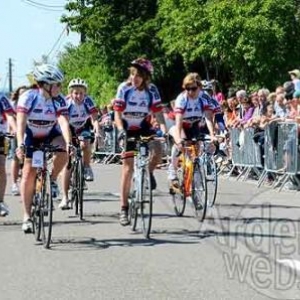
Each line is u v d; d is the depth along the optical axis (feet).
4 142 37.78
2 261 28.86
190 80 38.04
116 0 119.24
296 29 78.89
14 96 48.01
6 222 38.22
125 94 34.35
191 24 83.46
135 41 114.62
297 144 49.37
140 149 33.65
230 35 78.02
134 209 34.96
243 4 78.02
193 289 24.13
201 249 30.45
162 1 97.30
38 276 26.35
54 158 32.55
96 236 33.86
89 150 42.68
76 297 23.45
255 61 78.23
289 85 58.85
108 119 81.66
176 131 37.88
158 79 117.29
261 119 54.65
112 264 28.07
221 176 61.16
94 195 49.88
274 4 76.59
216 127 46.83
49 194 31.22
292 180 50.14
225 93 101.65
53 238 33.47
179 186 39.11
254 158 55.93
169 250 30.42
